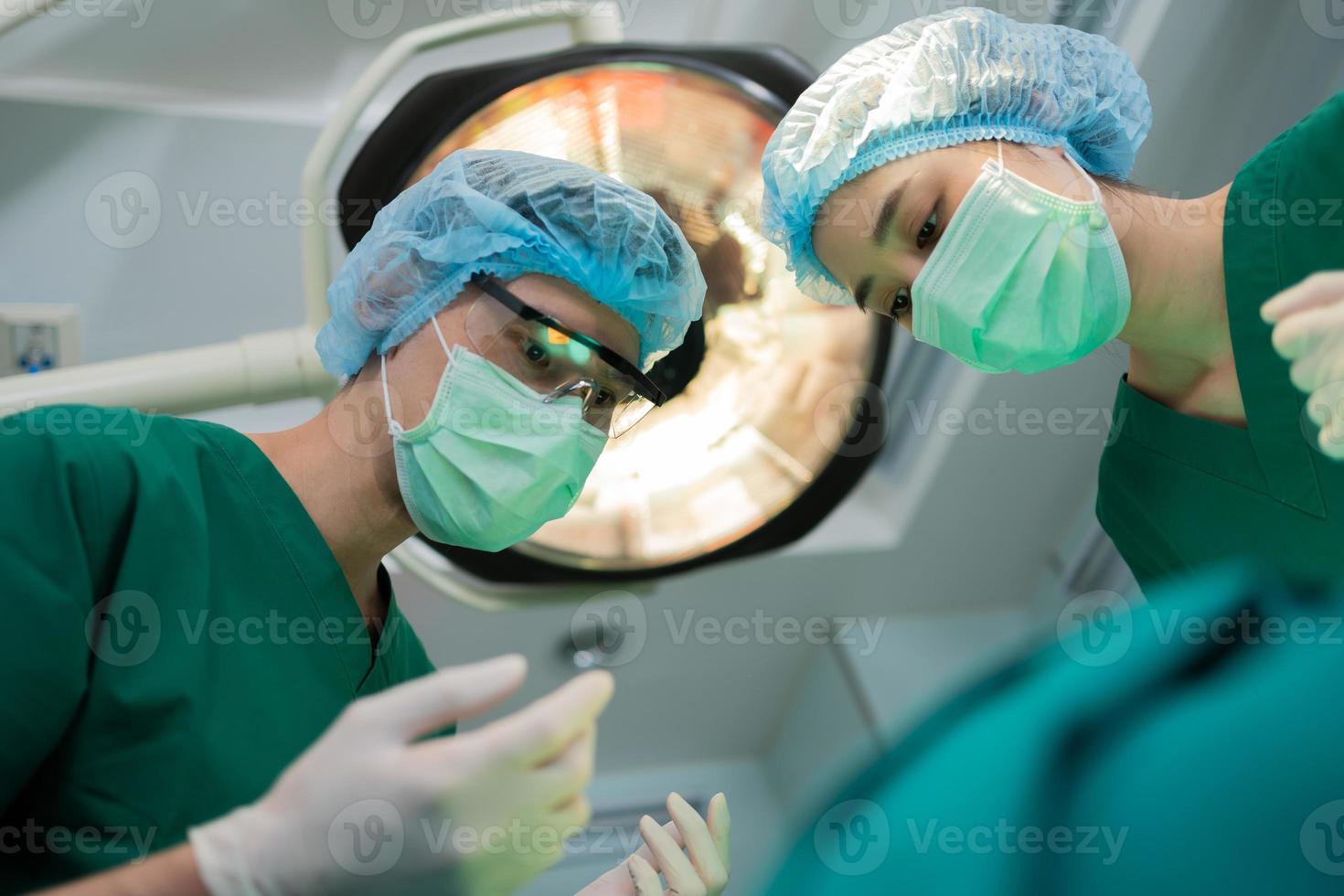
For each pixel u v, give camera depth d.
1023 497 1.99
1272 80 1.57
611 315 1.09
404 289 1.05
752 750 2.31
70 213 1.58
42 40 1.51
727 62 1.12
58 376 1.20
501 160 1.07
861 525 2.03
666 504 1.31
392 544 1.11
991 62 1.11
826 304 1.26
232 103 1.60
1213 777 0.16
